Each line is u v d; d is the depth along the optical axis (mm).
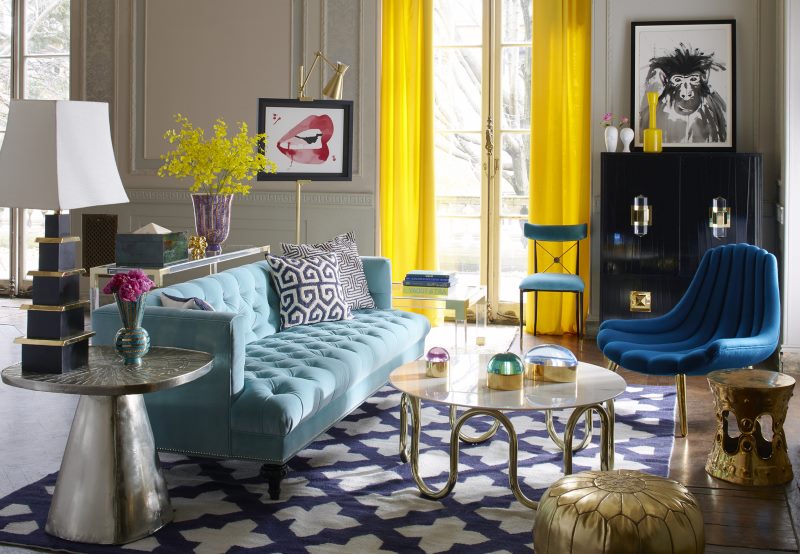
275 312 4801
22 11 7848
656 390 5141
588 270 6613
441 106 7059
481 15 6938
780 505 3436
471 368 3871
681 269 6051
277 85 7117
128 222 7480
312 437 3691
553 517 2582
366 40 6902
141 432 3137
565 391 3510
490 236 7027
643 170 6055
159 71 7336
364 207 7020
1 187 2961
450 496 3471
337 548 2994
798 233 5516
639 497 2553
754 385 3645
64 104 2984
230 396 3414
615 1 6414
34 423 4387
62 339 3020
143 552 2959
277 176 5949
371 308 5309
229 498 3432
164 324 3467
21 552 2969
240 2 7137
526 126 6930
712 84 6270
